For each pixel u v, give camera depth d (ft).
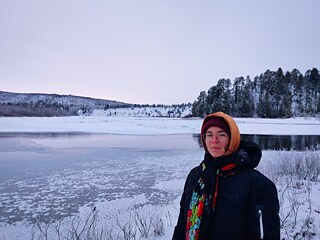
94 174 35.50
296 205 16.05
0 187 28.91
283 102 279.69
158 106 542.98
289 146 71.10
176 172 36.78
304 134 121.60
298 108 295.07
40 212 21.34
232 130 4.99
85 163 44.21
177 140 89.71
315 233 12.38
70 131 130.41
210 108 283.79
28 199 24.71
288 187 21.53
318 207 15.30
